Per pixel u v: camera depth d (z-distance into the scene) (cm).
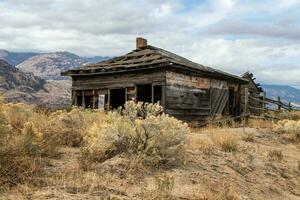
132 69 1902
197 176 734
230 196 639
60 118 1040
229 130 1670
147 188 604
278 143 1534
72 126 1009
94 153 748
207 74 2127
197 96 2064
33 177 573
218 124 2095
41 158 706
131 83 1958
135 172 679
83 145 879
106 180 602
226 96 2409
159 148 788
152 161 746
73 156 760
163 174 701
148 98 2361
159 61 1795
